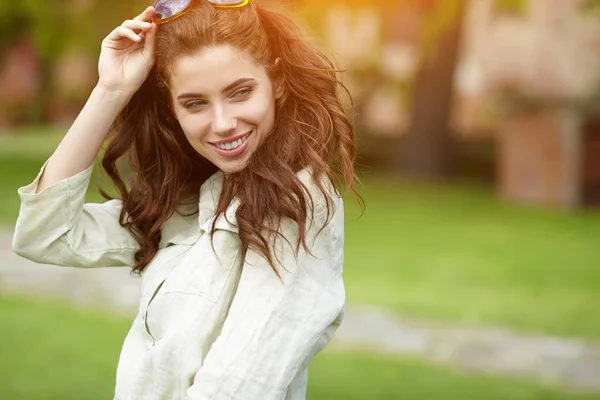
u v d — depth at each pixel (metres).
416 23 24.16
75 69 22.67
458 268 10.28
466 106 23.83
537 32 15.84
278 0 1.99
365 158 23.05
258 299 1.75
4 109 30.50
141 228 2.06
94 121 1.95
